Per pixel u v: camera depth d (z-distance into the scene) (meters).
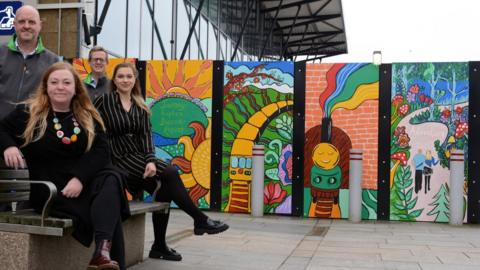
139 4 13.00
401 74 8.57
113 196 3.61
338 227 7.77
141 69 9.22
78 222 3.58
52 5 10.23
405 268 5.00
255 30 25.19
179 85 9.13
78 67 9.34
